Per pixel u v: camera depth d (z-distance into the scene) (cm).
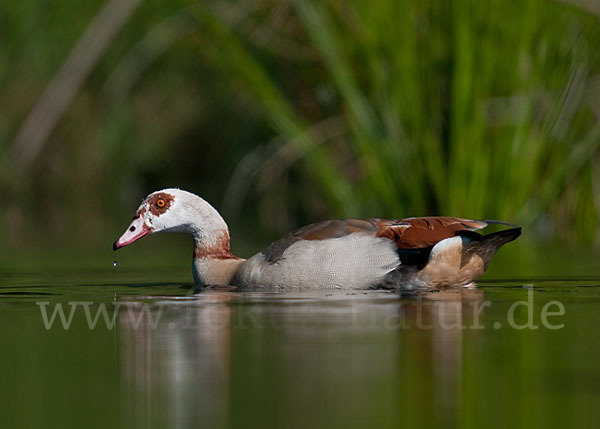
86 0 2189
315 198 1827
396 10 1415
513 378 647
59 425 562
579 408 582
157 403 602
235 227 1834
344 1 1466
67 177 2391
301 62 1612
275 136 1784
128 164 2334
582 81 1485
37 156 2375
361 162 1573
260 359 705
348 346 743
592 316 863
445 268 1041
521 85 1411
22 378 666
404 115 1430
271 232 1747
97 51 2117
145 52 2180
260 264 1114
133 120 2277
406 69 1415
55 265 1376
